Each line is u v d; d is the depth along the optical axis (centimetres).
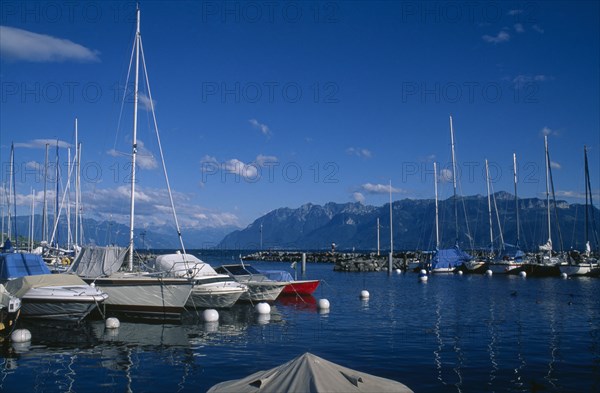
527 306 3042
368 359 1616
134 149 2847
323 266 9788
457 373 1444
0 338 1947
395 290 4278
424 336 2023
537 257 6788
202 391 1287
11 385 1332
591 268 5816
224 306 2867
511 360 1598
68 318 2286
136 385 1335
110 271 2638
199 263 2886
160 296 2477
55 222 5319
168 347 1811
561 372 1454
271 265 10138
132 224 2780
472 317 2573
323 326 2291
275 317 2595
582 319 2484
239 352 1730
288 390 768
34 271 2662
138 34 2972
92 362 1579
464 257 6825
